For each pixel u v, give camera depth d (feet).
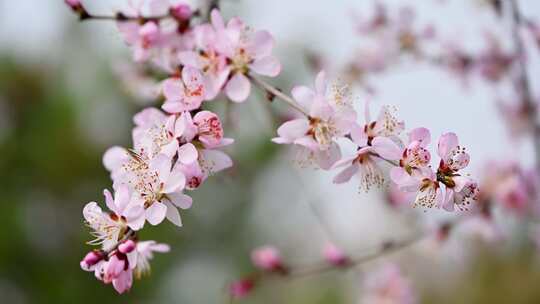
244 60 1.75
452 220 2.23
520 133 2.36
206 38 1.75
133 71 2.16
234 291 2.19
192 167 1.62
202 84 1.68
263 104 2.14
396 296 2.45
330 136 1.67
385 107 1.68
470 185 1.61
